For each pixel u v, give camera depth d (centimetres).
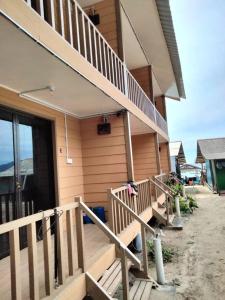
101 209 554
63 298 238
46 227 235
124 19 714
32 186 428
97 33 443
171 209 877
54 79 352
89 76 367
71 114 554
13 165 390
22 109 407
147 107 841
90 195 582
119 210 440
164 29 802
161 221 752
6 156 379
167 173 1275
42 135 471
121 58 603
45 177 465
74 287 259
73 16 377
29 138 435
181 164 2670
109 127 575
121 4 660
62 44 297
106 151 577
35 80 352
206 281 423
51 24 288
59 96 430
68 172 527
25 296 242
